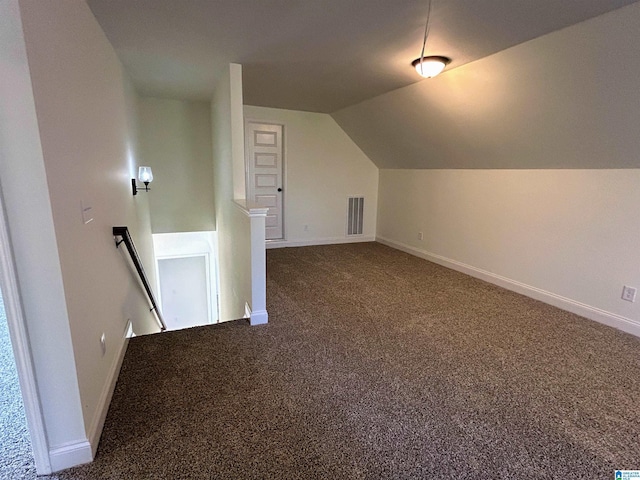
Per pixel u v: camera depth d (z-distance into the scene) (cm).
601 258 301
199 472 148
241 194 353
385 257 532
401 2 204
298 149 565
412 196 544
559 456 161
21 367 135
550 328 293
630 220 279
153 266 532
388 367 232
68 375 144
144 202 433
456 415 187
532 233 360
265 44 275
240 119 336
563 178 327
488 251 414
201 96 479
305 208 592
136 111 420
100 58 232
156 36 256
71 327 144
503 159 377
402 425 179
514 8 205
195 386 207
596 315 307
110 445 161
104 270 206
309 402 195
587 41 222
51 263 134
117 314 234
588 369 232
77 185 164
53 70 143
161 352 246
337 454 160
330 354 247
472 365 236
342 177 608
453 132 398
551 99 275
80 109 178
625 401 201
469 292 380
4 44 117
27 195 127
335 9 214
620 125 252
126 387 205
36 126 125
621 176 282
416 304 343
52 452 146
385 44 269
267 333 278
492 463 156
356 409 190
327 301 349
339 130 588
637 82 220
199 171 533
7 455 156
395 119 459
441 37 251
